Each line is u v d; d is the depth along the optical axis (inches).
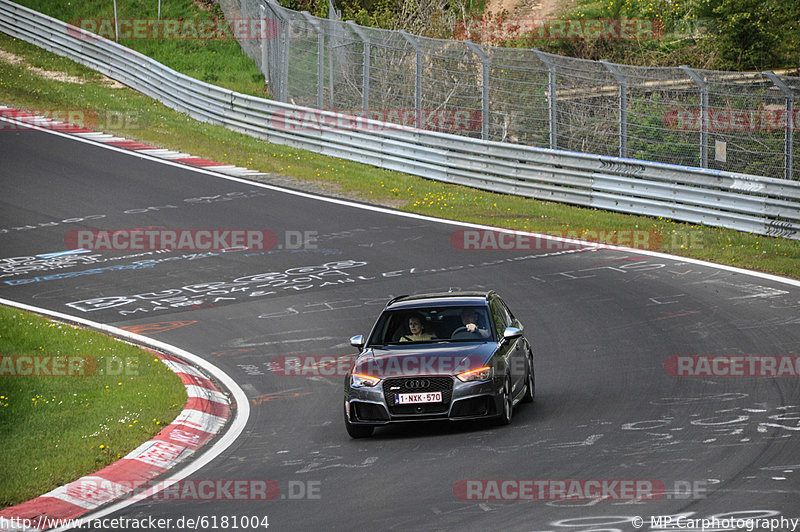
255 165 4618.6
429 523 1182.9
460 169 4286.4
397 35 4736.7
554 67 4089.6
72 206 3983.8
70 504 1422.2
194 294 2997.0
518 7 7160.4
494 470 1400.1
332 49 5000.0
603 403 1786.4
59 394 2050.9
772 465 1314.0
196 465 1616.6
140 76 5871.1
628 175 3693.4
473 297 1889.8
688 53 5659.5
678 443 1470.2
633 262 3048.7
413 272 3080.7
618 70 3870.6
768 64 5526.6
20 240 3597.4
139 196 4119.1
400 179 4387.3
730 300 2556.6
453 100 4660.4
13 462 1605.6
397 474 1429.6
